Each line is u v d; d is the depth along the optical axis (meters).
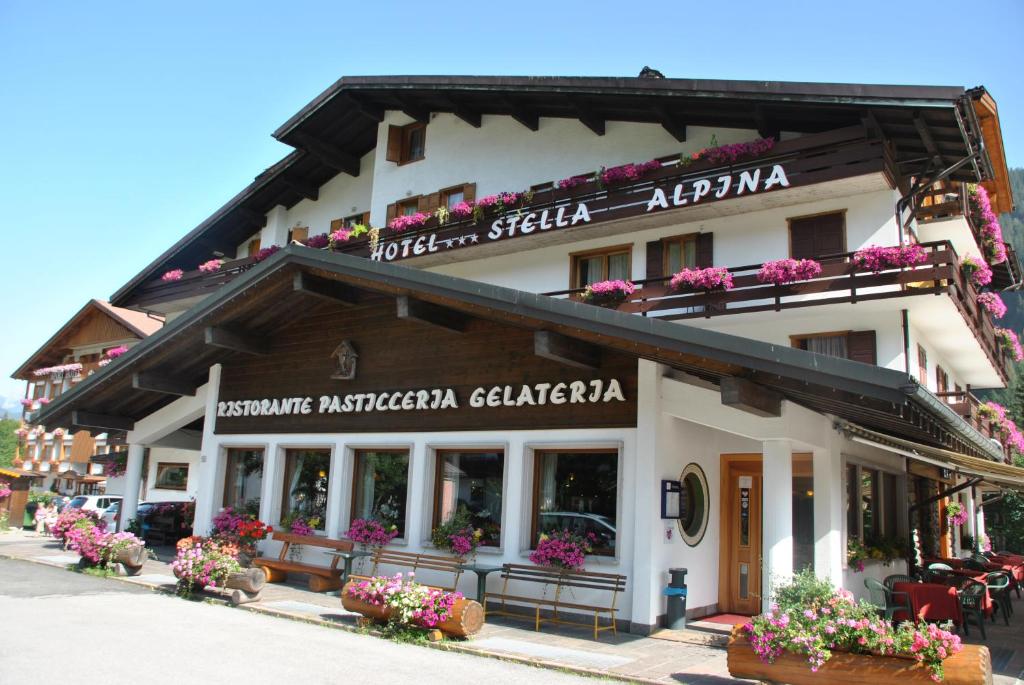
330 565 13.73
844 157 15.31
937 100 14.01
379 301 14.30
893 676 6.61
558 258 20.50
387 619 9.91
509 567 11.17
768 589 9.34
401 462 13.59
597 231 19.20
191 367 16.69
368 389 14.05
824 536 10.64
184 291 27.58
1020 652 10.30
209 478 16.20
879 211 15.90
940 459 12.76
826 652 6.88
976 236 21.52
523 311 10.02
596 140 19.89
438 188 22.72
